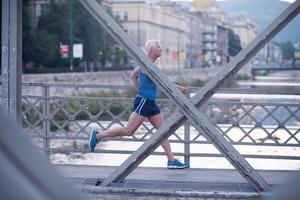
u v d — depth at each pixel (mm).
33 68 103875
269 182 12898
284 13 11086
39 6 114625
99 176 13523
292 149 19734
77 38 119125
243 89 14336
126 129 13461
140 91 13305
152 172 14086
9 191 9633
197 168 14711
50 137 14852
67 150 14742
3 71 12539
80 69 120688
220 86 11523
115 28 11617
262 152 18953
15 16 12398
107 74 105938
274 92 14352
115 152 14695
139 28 173500
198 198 11906
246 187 12469
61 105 15047
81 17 119750
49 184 10477
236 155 11617
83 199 11570
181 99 11555
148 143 12094
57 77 82438
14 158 9977
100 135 13539
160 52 13422
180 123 11758
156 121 13445
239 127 14594
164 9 195500
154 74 11602
